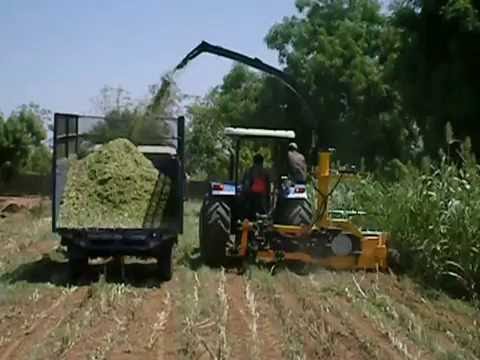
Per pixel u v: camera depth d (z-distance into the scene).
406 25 25.69
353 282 12.59
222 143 37.53
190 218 25.75
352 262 13.68
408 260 13.87
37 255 16.12
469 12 23.56
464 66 24.19
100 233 12.60
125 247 12.66
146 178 13.60
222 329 8.92
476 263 12.18
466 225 12.31
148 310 10.23
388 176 19.30
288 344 8.41
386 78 33.94
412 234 13.77
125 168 13.58
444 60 25.27
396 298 11.54
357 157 41.91
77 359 7.74
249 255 13.81
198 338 8.48
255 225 13.70
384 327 9.36
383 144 41.19
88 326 9.23
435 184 13.56
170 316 9.84
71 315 9.84
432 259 12.93
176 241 12.98
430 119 25.77
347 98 43.31
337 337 8.88
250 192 14.20
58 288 11.90
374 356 8.02
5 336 8.73
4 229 21.59
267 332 9.07
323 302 11.01
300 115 44.16
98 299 10.95
